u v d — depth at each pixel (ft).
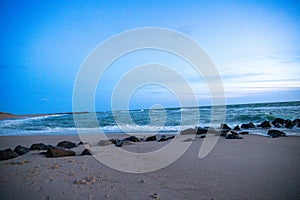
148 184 12.78
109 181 13.30
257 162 17.29
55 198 10.89
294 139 28.43
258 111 70.85
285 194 10.97
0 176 14.35
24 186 12.51
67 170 15.70
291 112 64.95
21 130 55.57
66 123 67.00
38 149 25.09
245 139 29.78
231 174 14.39
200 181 13.19
